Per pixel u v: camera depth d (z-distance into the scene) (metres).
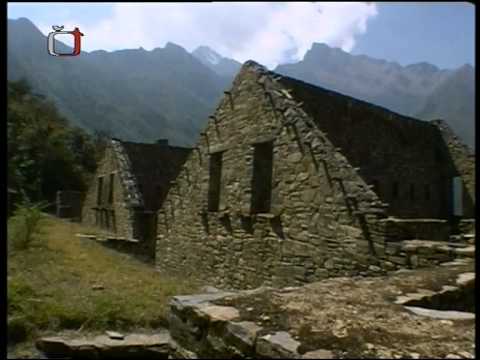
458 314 3.40
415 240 6.36
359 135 11.16
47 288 6.65
